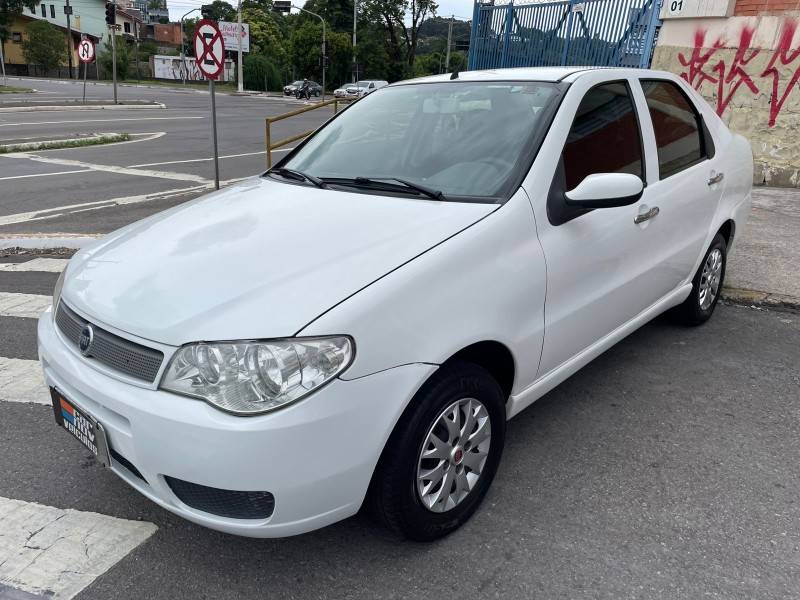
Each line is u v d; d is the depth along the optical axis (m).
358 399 2.11
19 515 2.77
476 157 2.99
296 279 2.26
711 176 4.07
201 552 2.56
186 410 2.07
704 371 3.99
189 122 23.05
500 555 2.52
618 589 2.35
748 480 2.95
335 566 2.48
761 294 5.05
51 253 6.79
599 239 3.04
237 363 2.05
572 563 2.47
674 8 9.17
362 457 2.17
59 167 12.46
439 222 2.55
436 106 3.45
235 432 2.01
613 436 3.30
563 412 3.53
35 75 66.00
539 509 2.77
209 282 2.31
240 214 2.90
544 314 2.78
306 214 2.77
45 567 2.47
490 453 2.70
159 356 2.15
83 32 79.25
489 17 11.98
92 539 2.62
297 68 71.81
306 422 2.04
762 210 7.53
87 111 26.41
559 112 3.02
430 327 2.28
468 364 2.49
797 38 8.16
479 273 2.46
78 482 2.99
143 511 2.79
